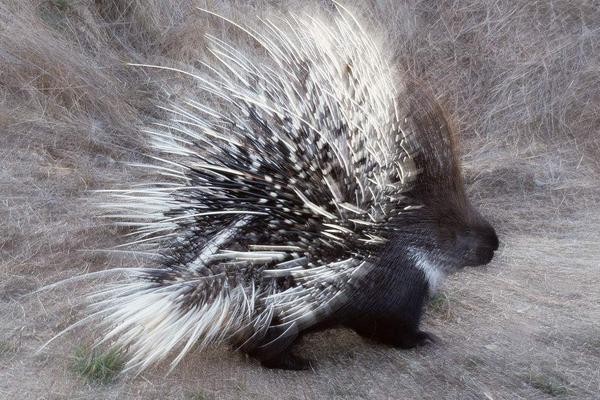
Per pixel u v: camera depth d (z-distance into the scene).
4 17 5.95
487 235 3.33
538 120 6.41
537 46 6.79
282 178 3.05
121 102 5.75
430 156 3.26
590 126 6.38
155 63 6.20
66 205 4.73
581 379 3.33
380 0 6.80
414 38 6.73
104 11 6.57
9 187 4.83
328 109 3.09
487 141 6.18
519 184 5.69
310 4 6.51
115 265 4.16
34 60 5.76
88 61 5.96
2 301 3.72
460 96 6.50
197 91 5.82
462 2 7.03
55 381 3.11
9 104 5.58
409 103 3.33
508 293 4.13
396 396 3.17
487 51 6.73
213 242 3.14
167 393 3.08
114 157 5.41
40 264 4.10
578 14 7.06
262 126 3.13
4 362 3.22
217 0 6.70
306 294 3.06
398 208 3.21
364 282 3.17
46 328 3.50
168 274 3.10
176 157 4.91
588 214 5.34
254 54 5.86
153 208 3.31
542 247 4.80
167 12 6.57
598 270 4.46
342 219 3.06
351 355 3.48
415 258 3.24
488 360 3.46
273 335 3.19
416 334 3.50
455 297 4.05
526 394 3.21
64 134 5.45
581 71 6.64
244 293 3.02
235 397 3.08
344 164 3.07
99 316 3.52
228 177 3.16
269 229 3.09
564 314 3.92
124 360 3.20
